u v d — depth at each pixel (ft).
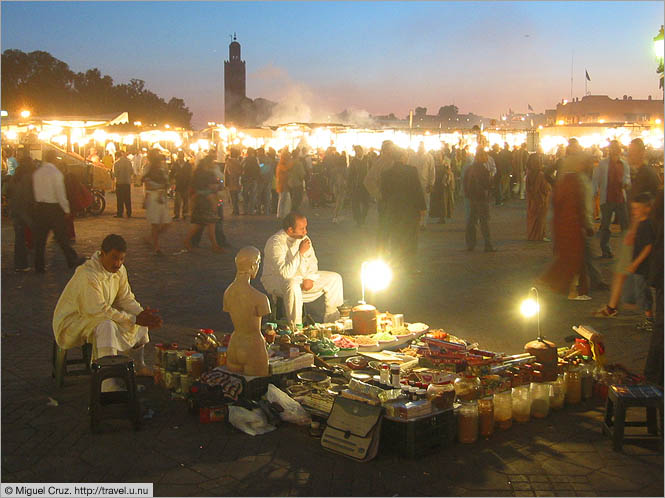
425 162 50.65
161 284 32.14
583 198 18.48
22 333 24.07
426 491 13.00
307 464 14.16
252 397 17.10
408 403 14.69
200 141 121.60
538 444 15.17
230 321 25.53
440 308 26.91
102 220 60.44
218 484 13.32
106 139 125.18
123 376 15.81
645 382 15.72
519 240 45.32
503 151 73.20
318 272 24.21
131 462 14.29
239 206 73.00
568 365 17.89
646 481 13.39
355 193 54.44
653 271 17.46
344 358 19.62
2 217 59.47
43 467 14.10
